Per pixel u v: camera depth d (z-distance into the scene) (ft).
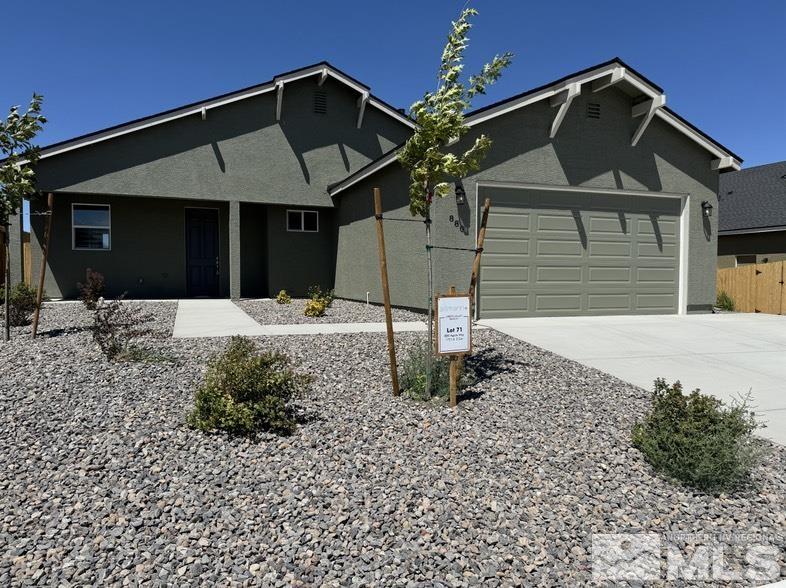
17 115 25.55
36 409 16.03
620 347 27.73
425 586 9.34
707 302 40.57
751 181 72.49
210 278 51.06
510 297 35.63
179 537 10.46
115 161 44.34
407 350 24.67
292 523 11.03
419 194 19.27
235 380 15.70
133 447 13.99
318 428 15.80
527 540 10.85
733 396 20.52
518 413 17.69
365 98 49.90
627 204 38.42
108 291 47.44
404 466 13.73
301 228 51.98
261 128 48.34
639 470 14.08
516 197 35.58
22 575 9.29
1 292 33.60
